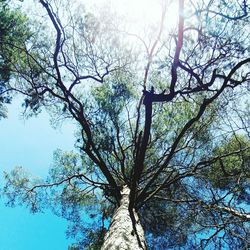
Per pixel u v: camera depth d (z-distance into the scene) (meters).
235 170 7.74
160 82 7.35
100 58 6.76
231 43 4.73
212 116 7.26
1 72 6.54
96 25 6.50
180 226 8.29
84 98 7.38
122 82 7.52
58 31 5.71
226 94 6.61
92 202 9.62
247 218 6.99
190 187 8.28
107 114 7.33
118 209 6.34
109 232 5.42
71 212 9.35
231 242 7.26
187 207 8.11
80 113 6.29
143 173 8.11
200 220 8.00
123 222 5.52
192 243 8.02
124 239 4.92
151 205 8.76
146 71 6.55
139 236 5.25
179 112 7.95
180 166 8.26
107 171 6.93
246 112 6.52
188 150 8.24
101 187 8.04
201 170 8.04
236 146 7.89
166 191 8.46
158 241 8.80
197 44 4.89
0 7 6.15
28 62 6.48
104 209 9.62
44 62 6.83
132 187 5.34
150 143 8.22
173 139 8.23
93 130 7.34
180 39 3.87
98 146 7.09
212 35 4.52
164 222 8.63
